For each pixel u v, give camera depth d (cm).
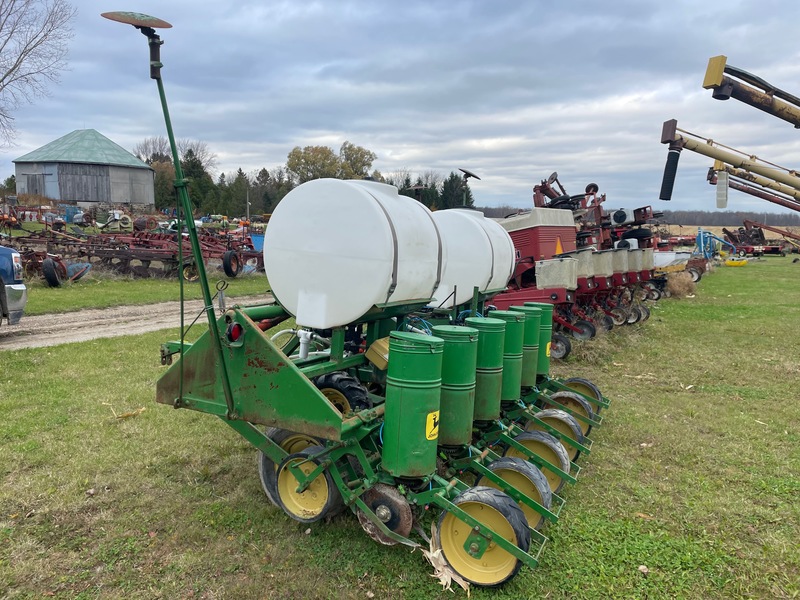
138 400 653
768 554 385
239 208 6744
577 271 1013
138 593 327
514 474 404
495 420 445
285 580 341
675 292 1975
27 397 650
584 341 1045
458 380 384
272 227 429
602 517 431
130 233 2341
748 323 1412
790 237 5103
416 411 344
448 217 676
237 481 465
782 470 524
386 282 395
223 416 381
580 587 346
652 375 895
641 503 455
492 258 681
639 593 342
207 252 2064
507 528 334
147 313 1304
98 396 663
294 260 420
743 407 725
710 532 412
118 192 6856
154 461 495
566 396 605
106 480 458
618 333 1187
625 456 557
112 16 308
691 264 2697
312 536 387
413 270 427
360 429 364
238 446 531
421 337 350
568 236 1191
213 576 344
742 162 1353
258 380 363
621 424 646
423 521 403
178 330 1084
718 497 467
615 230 1606
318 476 387
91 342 946
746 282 2600
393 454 350
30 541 371
